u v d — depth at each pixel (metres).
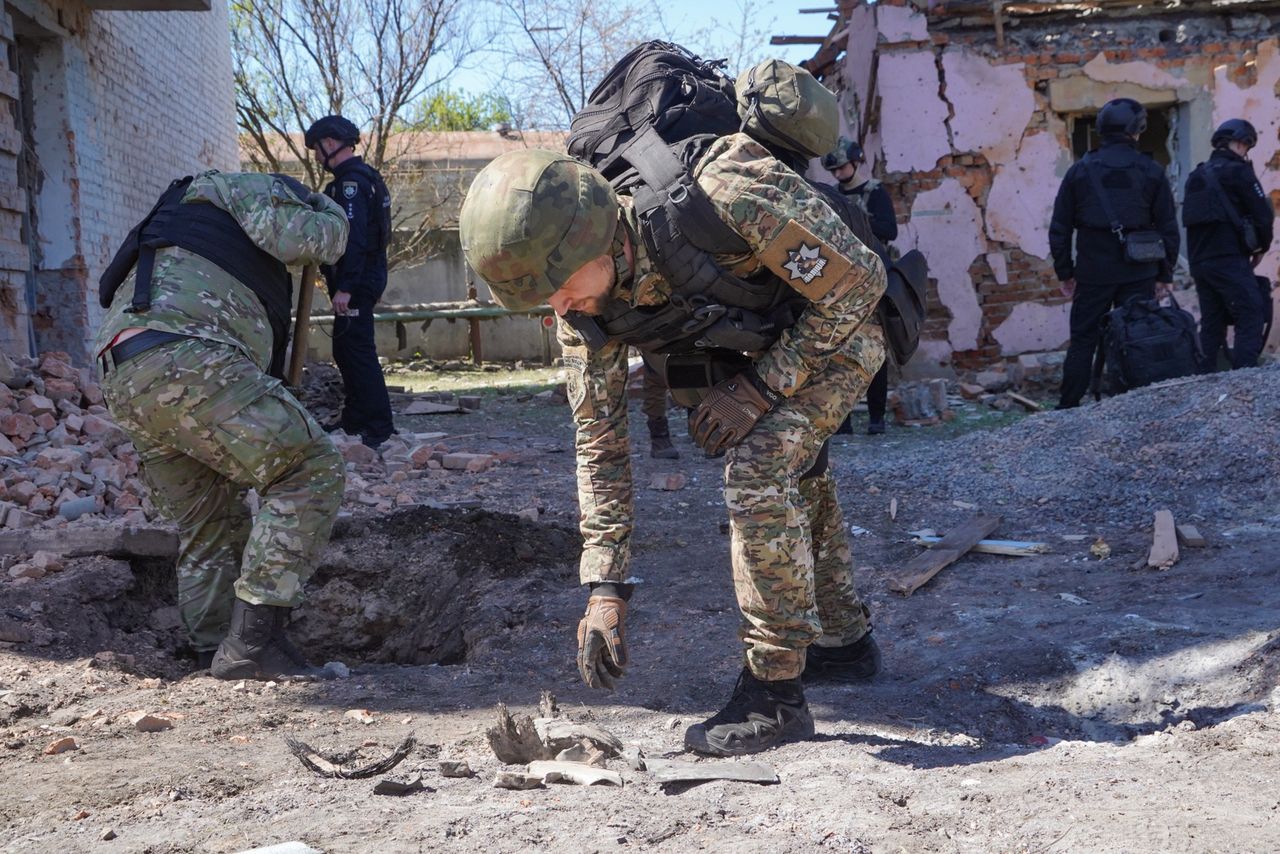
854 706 2.92
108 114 9.36
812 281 2.15
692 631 3.65
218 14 13.49
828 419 2.41
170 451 3.38
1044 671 3.18
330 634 4.39
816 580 3.02
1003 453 5.84
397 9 15.64
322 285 14.77
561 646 3.55
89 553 4.12
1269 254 10.12
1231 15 10.06
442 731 2.80
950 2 9.77
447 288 16.70
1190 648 3.16
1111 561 4.26
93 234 8.87
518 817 2.04
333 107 15.77
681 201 2.12
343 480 3.39
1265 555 4.07
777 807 2.10
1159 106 10.36
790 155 2.44
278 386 3.25
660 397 6.70
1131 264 7.45
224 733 2.77
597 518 2.47
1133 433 5.64
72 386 5.98
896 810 2.05
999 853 1.85
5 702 2.93
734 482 2.37
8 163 7.16
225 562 3.53
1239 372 6.04
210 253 3.27
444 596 4.34
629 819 2.02
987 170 9.98
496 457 6.70
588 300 2.17
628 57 2.43
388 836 1.96
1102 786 2.15
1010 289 10.01
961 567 4.36
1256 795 2.06
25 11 7.69
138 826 2.08
